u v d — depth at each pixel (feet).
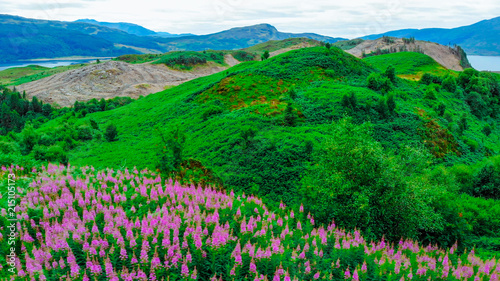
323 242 51.88
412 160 77.10
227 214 56.75
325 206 66.49
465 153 144.77
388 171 65.36
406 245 60.08
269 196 96.78
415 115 156.04
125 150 146.82
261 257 43.93
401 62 362.53
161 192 61.62
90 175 71.31
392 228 66.28
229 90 190.08
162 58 625.82
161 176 80.12
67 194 56.54
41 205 53.16
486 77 270.67
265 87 188.85
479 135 177.27
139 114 215.31
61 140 162.81
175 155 90.48
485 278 49.16
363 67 238.27
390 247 60.39
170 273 39.73
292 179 100.99
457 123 174.09
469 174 101.04
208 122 156.76
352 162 67.56
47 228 45.21
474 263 54.13
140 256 40.06
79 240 42.68
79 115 256.73
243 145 120.47
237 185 101.60
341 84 190.39
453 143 147.54
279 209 73.67
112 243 43.14
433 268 48.96
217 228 48.01
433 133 146.51
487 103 242.99
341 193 65.67
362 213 64.13
